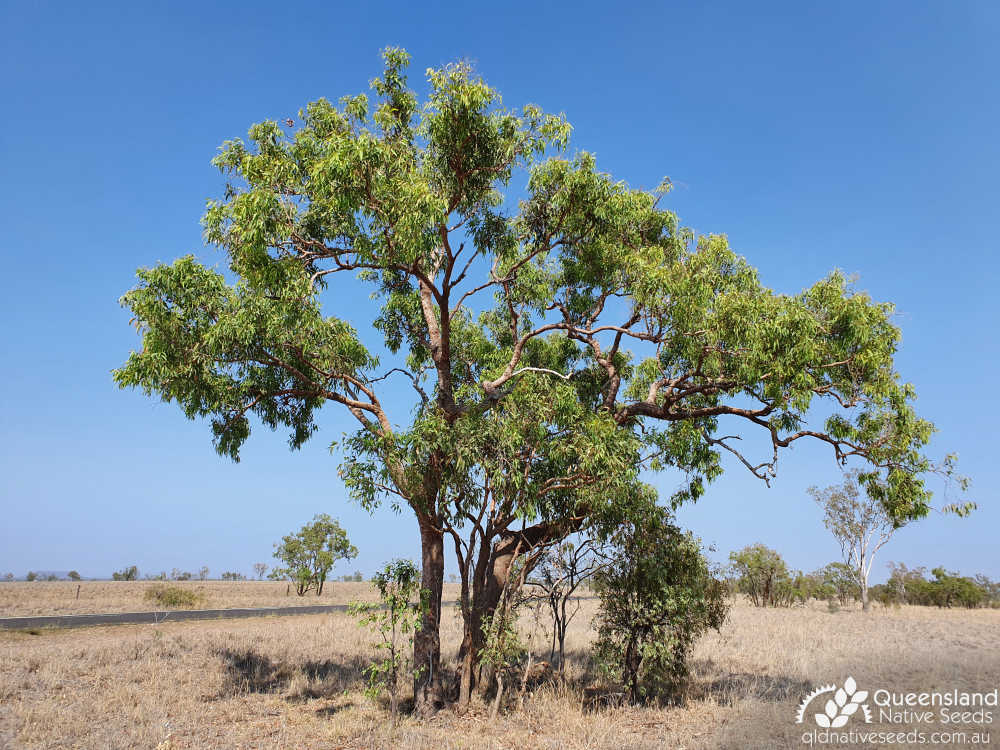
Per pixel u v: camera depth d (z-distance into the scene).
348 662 17.00
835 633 23.50
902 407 13.15
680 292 13.15
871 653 15.27
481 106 12.02
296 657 17.27
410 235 11.16
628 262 14.06
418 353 17.38
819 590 47.94
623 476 12.17
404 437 11.90
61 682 13.22
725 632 22.84
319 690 14.04
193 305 13.11
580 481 12.52
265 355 13.91
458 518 12.59
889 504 13.80
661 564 12.84
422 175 12.85
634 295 14.13
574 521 13.77
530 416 12.52
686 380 15.78
